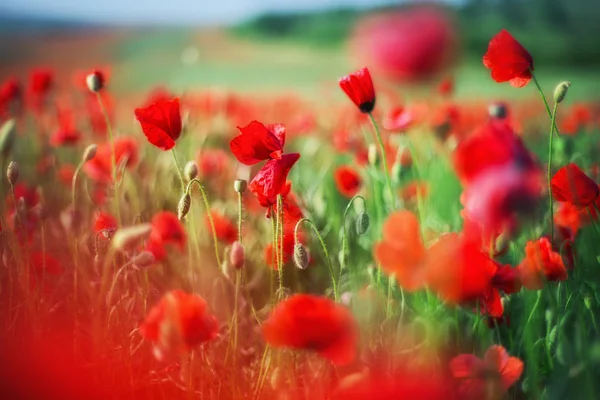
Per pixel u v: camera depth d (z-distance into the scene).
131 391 0.94
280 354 0.92
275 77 8.65
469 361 0.84
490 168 0.79
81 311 1.09
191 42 10.59
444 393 0.77
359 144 1.72
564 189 0.99
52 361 0.84
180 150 1.74
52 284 1.20
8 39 8.48
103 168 1.33
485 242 0.97
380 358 0.94
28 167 1.91
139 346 1.00
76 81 1.85
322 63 10.98
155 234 1.11
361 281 1.18
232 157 1.86
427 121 1.86
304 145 2.35
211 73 8.76
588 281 1.08
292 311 0.79
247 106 2.78
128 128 2.06
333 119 2.47
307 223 1.26
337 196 1.63
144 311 1.03
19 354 0.83
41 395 0.83
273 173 0.95
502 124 0.81
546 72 9.39
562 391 0.91
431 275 0.84
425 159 1.76
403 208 1.31
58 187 1.63
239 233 0.96
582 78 8.20
